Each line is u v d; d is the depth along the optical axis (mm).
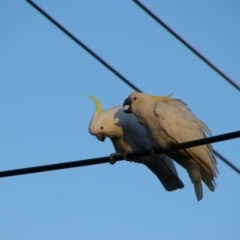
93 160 10883
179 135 12484
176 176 13547
